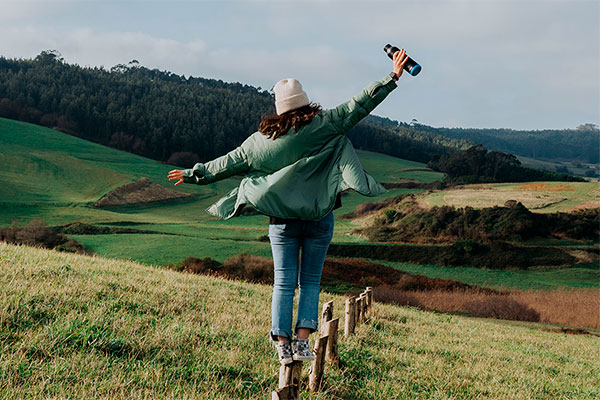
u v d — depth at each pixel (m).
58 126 159.12
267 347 6.54
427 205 83.19
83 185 105.44
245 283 16.08
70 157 121.19
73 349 5.05
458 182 108.38
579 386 8.20
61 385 4.04
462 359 8.83
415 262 60.03
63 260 10.91
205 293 10.54
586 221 70.50
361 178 2.95
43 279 7.77
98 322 5.99
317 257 3.18
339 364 6.25
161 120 167.25
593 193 87.81
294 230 3.09
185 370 5.02
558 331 26.42
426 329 12.65
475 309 39.22
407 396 5.57
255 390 4.87
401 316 14.38
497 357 9.79
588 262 60.19
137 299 7.91
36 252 11.63
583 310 39.91
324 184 3.06
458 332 13.45
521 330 19.78
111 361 4.92
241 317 8.43
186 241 62.66
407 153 183.75
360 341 8.24
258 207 3.00
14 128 134.50
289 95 3.08
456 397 5.96
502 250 61.69
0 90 176.12
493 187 98.81
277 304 3.16
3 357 4.46
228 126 175.50
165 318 7.11
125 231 71.69
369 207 87.50
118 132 157.12
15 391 3.85
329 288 42.81
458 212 74.50
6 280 7.25
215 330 6.91
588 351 14.24
